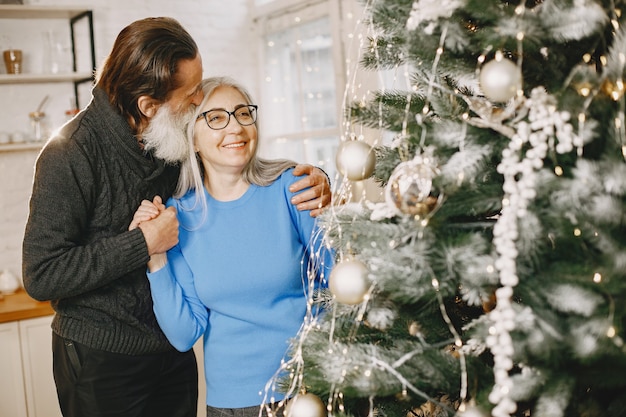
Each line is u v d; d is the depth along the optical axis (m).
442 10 0.98
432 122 1.11
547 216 0.97
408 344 1.11
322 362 1.11
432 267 1.03
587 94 0.96
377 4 1.12
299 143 4.26
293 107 4.30
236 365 1.60
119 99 1.71
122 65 1.68
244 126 1.60
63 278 1.61
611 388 1.08
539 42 0.98
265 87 4.48
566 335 0.96
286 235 1.62
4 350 2.99
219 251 1.62
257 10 4.45
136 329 1.84
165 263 1.63
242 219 1.63
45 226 1.63
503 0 1.09
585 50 1.08
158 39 1.67
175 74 1.67
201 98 1.62
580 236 0.97
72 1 3.87
